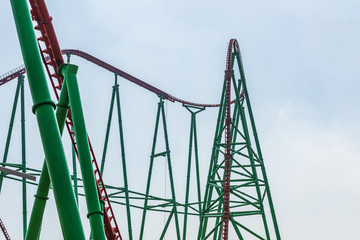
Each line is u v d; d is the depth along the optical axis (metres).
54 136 20.12
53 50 32.41
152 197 62.62
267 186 50.94
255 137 53.12
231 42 53.56
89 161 24.50
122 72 61.94
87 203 24.06
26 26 21.47
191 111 68.19
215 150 51.66
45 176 26.17
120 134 59.66
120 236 39.44
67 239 18.98
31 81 20.75
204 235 53.38
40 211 26.02
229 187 45.62
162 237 60.03
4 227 46.50
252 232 46.53
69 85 25.73
